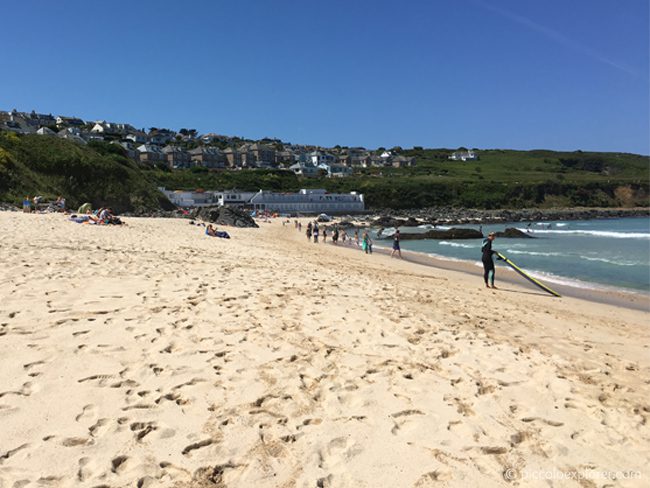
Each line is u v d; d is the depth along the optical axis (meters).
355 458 3.75
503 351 7.11
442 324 8.64
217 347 6.10
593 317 11.57
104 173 67.56
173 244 20.91
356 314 8.68
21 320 6.46
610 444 4.36
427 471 3.62
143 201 69.25
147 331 6.47
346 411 4.57
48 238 17.08
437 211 116.00
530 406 5.07
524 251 33.03
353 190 128.50
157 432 3.89
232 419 4.21
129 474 3.31
